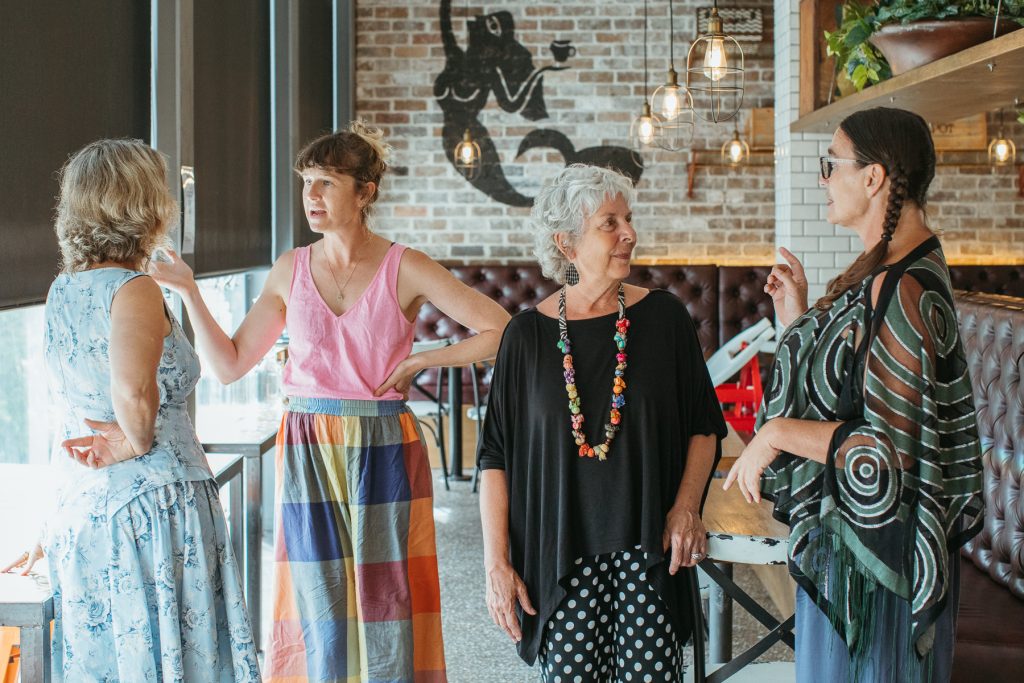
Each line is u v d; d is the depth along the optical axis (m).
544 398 2.04
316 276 2.62
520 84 7.51
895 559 1.75
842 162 1.89
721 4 7.38
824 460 1.81
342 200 2.54
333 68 7.05
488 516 2.13
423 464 2.65
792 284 2.18
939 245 1.84
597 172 2.06
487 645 3.82
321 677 2.54
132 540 2.02
